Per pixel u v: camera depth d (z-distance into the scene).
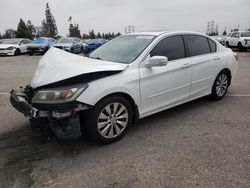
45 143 4.30
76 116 3.79
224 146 4.07
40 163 3.72
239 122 5.02
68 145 4.21
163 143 4.23
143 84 4.48
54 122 3.81
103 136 4.12
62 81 3.80
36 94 3.85
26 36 67.25
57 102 3.65
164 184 3.20
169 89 4.94
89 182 3.28
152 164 3.63
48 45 22.94
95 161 3.74
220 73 6.17
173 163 3.63
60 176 3.41
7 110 5.96
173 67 4.94
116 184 3.22
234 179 3.25
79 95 3.73
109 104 4.10
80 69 3.94
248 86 7.89
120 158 3.81
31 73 11.43
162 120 5.19
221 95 6.37
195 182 3.21
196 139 4.34
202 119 5.20
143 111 4.61
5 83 9.17
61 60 4.44
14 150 4.09
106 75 4.08
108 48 5.27
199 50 5.64
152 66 4.48
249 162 3.61
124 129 4.38
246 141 4.23
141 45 4.82
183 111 5.66
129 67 4.38
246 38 22.31
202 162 3.63
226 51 6.39
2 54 22.09
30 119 4.11
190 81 5.36
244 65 12.84
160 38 4.92
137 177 3.35
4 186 3.22
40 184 3.26
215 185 3.15
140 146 4.15
